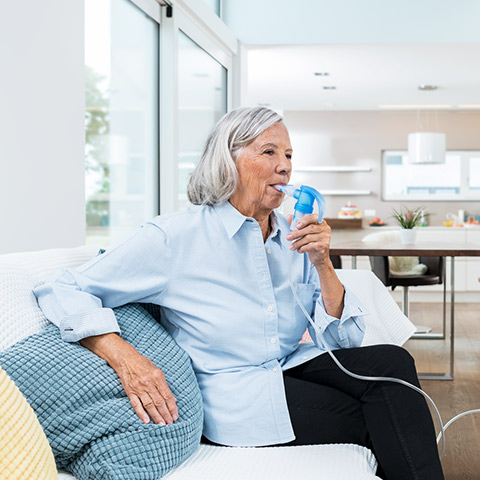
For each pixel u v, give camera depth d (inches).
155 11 133.1
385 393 51.3
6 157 75.6
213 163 54.6
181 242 53.2
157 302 53.8
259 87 271.6
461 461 90.6
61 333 46.3
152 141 135.3
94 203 107.4
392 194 343.0
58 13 85.9
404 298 193.3
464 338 194.9
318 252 55.3
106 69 111.3
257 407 52.6
